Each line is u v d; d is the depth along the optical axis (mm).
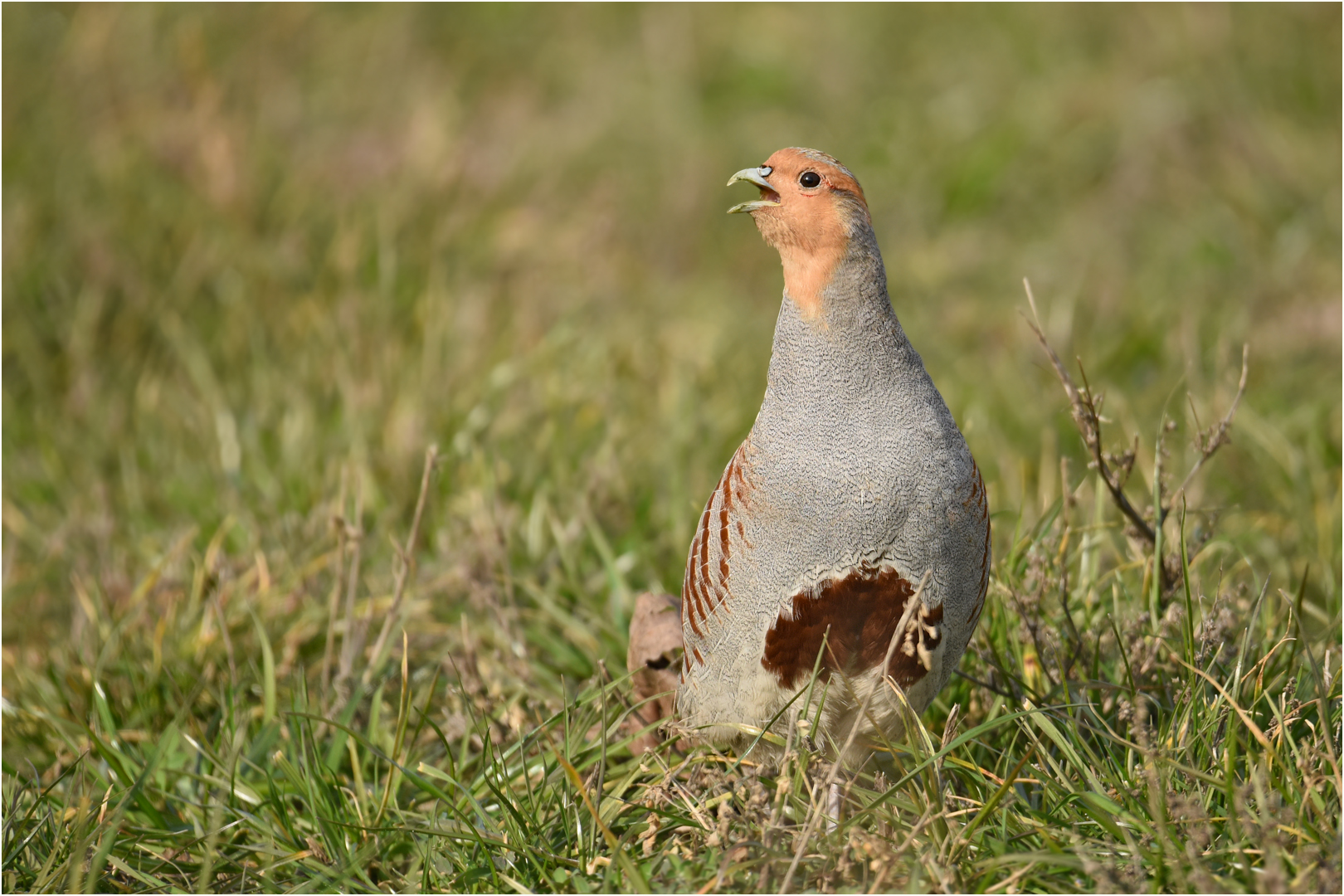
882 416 5859
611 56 20953
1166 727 6504
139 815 7055
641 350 13250
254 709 7840
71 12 17984
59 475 11633
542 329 13516
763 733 6266
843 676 6188
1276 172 16359
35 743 7914
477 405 11594
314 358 12523
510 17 21953
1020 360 12602
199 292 13945
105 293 13648
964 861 5770
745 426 11359
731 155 18438
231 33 19062
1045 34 20703
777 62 20781
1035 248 16344
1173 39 19125
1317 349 12930
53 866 6281
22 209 14242
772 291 16109
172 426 12250
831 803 6262
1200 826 5711
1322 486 9766
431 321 12734
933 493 5879
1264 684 6809
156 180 14875
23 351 13234
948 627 6141
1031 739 6387
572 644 8688
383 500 10430
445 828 6703
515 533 9797
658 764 6562
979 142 18234
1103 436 10477
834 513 5855
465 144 17094
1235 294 14195
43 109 16078
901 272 15977
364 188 15617
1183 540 6602
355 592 8469
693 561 6422
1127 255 15859
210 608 8656
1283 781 5895
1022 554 7930
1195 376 11281
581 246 15961
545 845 6266
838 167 5883
